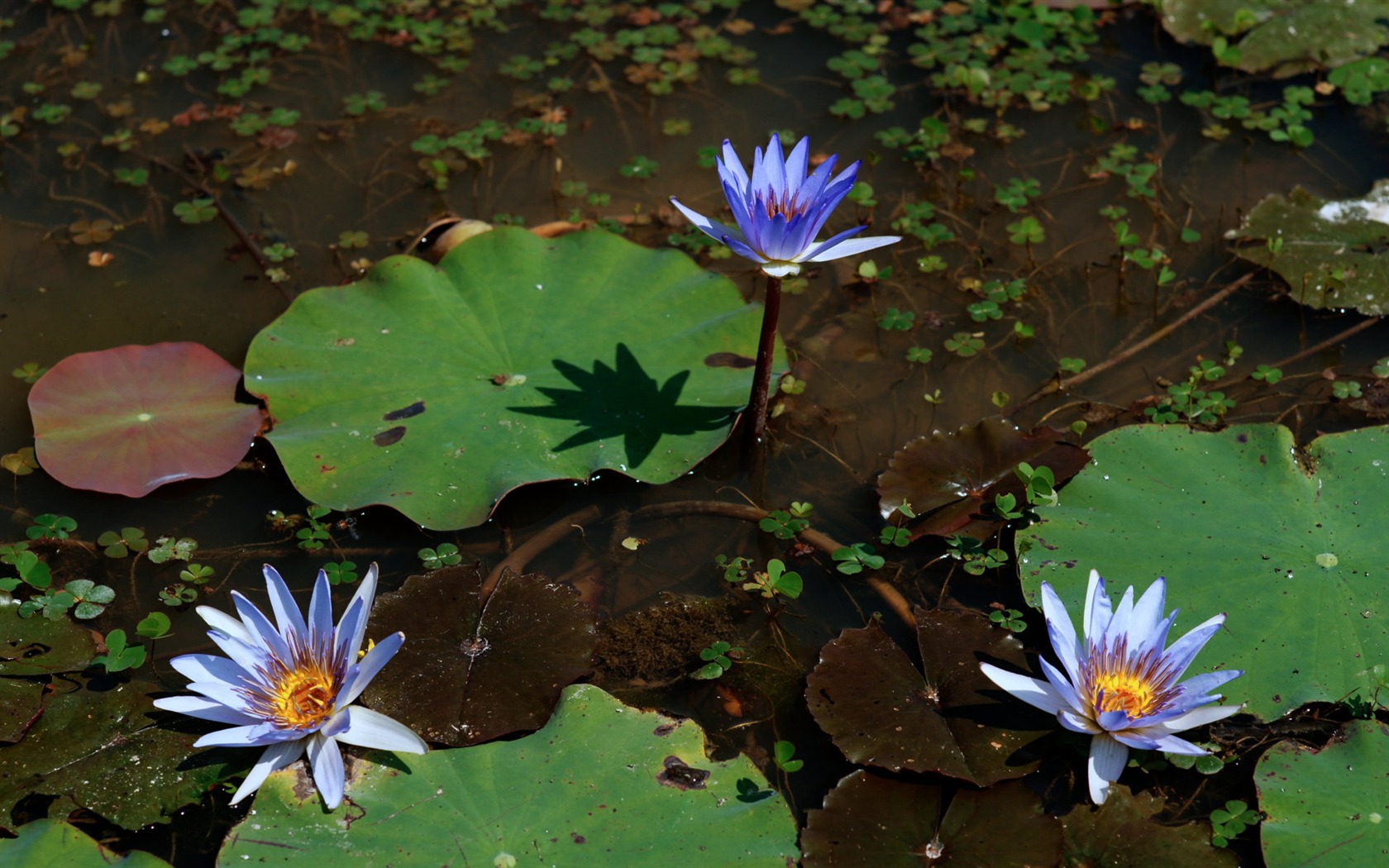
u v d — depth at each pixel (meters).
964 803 2.10
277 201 3.96
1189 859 2.02
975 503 2.77
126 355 3.13
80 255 3.70
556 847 1.98
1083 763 2.23
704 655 2.46
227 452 2.90
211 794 2.20
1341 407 3.12
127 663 2.35
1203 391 3.18
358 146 4.22
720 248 3.72
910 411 3.18
